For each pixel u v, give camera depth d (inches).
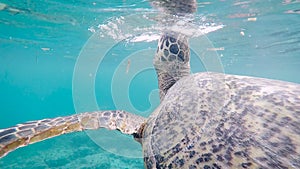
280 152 86.7
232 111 107.9
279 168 83.2
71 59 1430.9
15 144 123.3
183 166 103.3
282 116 97.3
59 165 665.0
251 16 509.7
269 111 101.1
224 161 93.7
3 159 768.9
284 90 112.5
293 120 94.4
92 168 620.4
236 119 103.7
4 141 119.6
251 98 110.9
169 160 110.7
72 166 643.5
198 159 100.4
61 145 869.2
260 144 91.4
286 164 83.1
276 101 104.7
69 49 1077.8
